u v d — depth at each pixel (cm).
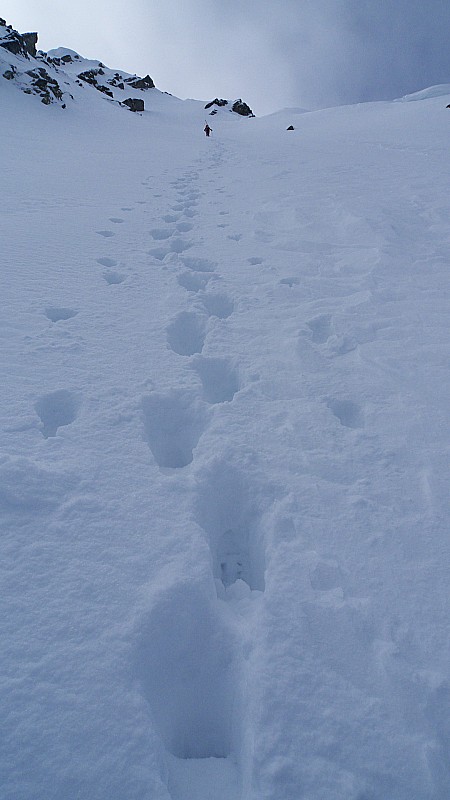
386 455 252
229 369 345
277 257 556
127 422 269
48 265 489
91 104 3166
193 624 177
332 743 140
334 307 423
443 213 690
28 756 132
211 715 170
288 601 178
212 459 243
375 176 974
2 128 1611
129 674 153
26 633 161
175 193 902
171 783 144
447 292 442
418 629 170
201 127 3703
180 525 207
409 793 131
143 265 520
